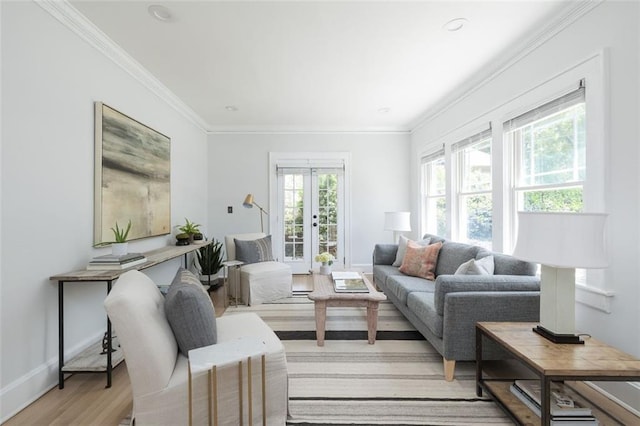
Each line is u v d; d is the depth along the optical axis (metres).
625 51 1.72
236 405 1.41
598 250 1.38
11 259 1.64
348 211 5.09
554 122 2.29
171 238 3.66
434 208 4.45
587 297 1.90
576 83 2.01
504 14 2.10
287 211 5.08
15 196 1.67
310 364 2.15
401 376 2.00
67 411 1.64
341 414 1.63
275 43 2.46
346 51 2.59
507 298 1.90
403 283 2.88
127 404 1.70
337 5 2.00
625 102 1.72
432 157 4.28
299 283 4.51
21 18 1.69
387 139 5.09
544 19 2.16
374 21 2.18
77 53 2.12
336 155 5.06
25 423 1.56
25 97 1.72
